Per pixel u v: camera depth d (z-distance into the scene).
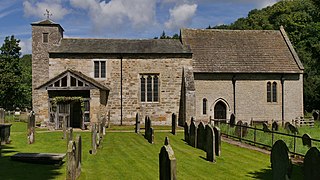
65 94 33.06
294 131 26.86
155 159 17.67
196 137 21.70
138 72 36.88
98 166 15.85
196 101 37.69
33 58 38.38
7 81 52.69
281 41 42.06
